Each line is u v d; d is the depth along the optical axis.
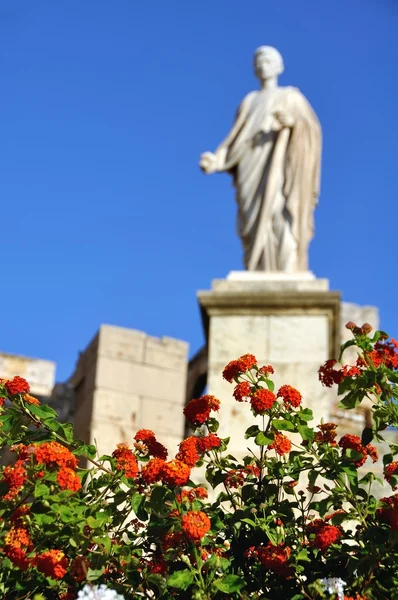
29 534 3.44
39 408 3.87
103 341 11.06
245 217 8.73
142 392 11.05
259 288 8.07
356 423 11.88
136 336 11.24
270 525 3.91
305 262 8.54
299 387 7.58
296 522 3.97
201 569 3.47
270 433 3.95
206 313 7.99
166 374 11.26
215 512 3.96
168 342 11.41
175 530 3.59
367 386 3.90
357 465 4.04
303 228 8.56
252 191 8.75
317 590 3.33
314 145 8.80
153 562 3.69
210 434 4.02
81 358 11.80
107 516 3.46
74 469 3.57
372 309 15.62
